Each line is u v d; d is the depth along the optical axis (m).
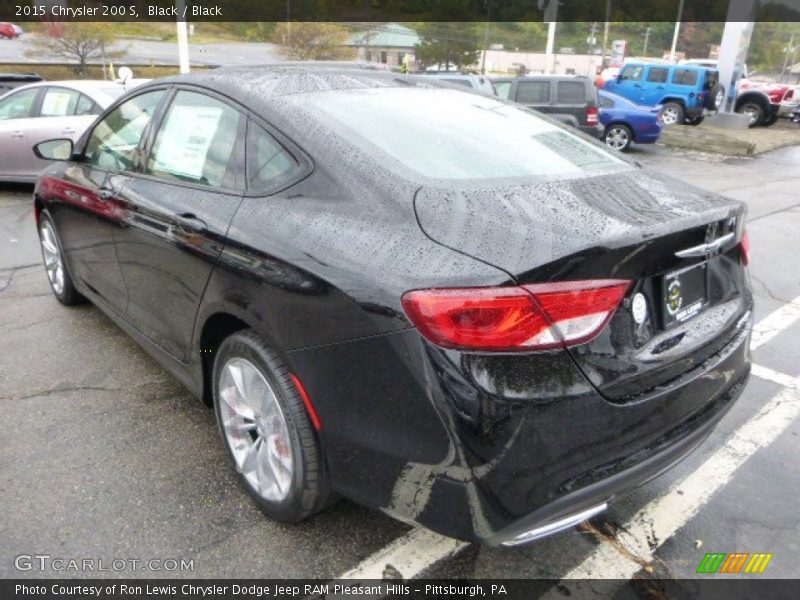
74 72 23.86
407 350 1.78
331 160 2.21
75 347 3.88
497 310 1.68
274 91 2.59
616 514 2.60
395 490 1.92
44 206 4.19
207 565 2.27
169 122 2.99
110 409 3.21
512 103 3.19
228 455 2.72
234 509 2.53
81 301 4.46
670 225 1.94
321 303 1.97
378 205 2.04
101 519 2.46
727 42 19.34
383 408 1.87
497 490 1.74
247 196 2.41
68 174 3.79
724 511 2.62
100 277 3.58
